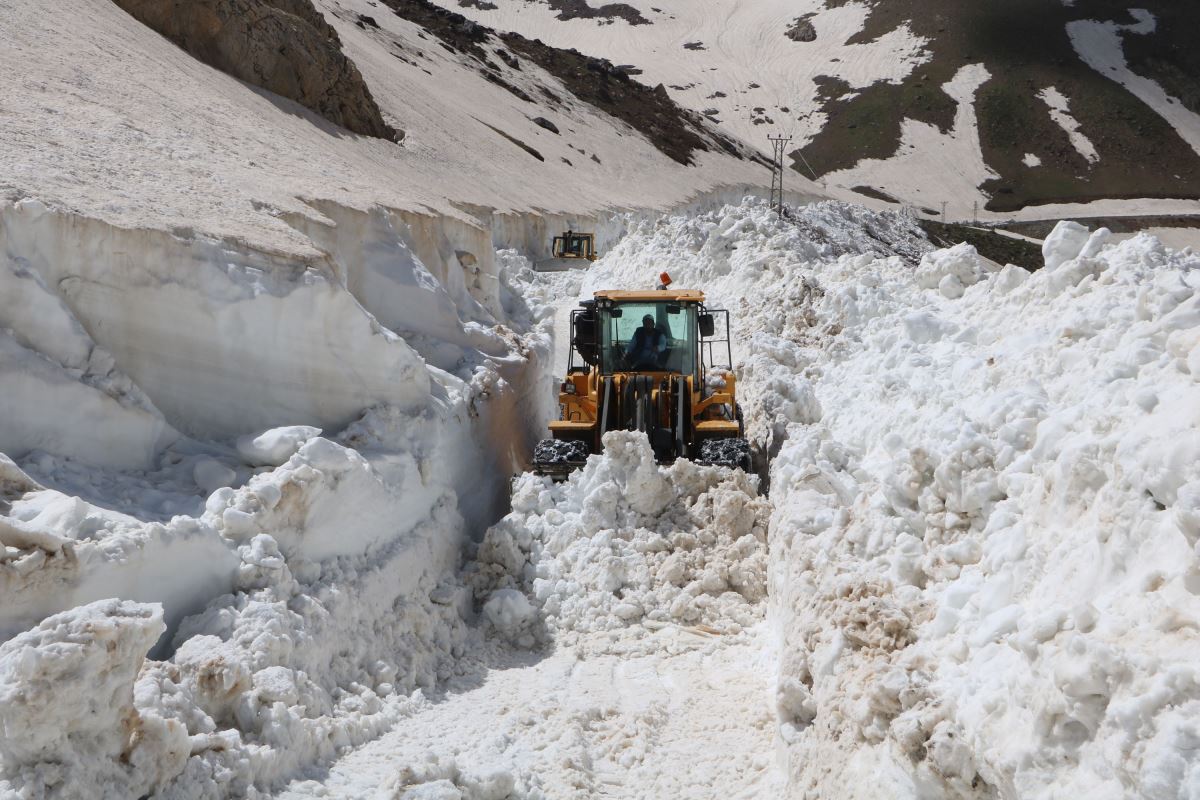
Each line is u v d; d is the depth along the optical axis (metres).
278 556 5.82
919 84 131.12
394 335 8.05
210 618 5.34
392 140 37.12
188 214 7.47
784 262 15.94
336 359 7.61
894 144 120.00
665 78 141.88
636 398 9.89
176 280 6.86
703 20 158.75
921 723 3.97
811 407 10.16
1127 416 4.48
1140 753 3.08
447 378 9.14
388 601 6.55
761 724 5.75
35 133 8.30
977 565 4.95
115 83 12.83
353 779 4.89
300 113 29.66
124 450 6.36
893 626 4.74
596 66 98.06
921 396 8.41
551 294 22.48
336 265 8.16
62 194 6.76
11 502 5.24
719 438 9.70
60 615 4.09
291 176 10.99
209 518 5.93
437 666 6.46
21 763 3.90
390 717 5.59
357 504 6.71
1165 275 6.05
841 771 4.41
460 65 75.62
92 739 4.06
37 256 6.30
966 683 4.04
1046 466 4.88
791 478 7.66
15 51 11.88
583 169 63.97
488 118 61.81
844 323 11.80
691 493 8.36
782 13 157.12
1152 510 3.83
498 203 37.59
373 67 51.62
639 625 7.08
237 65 29.12
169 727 4.29
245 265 7.21
